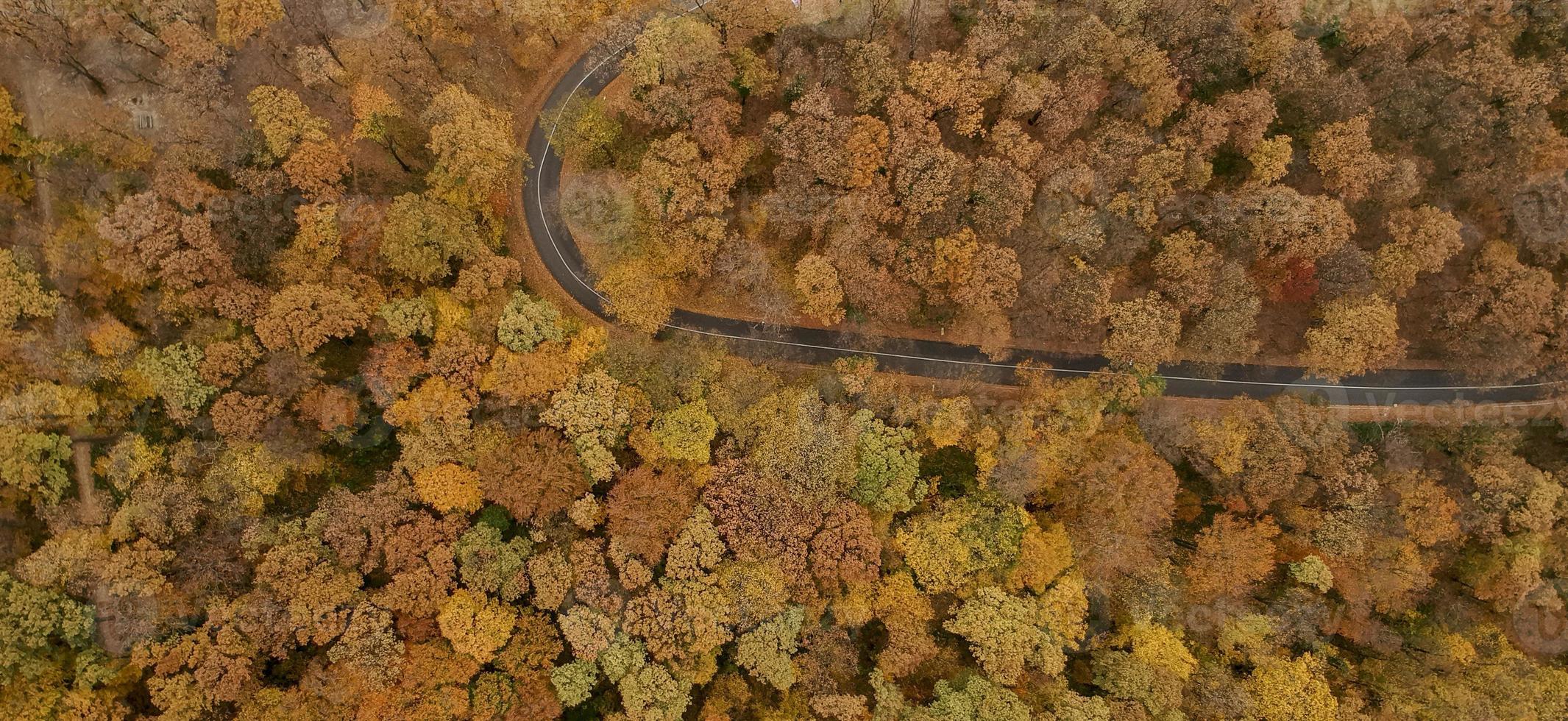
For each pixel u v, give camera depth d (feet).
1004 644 158.10
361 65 157.79
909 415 169.89
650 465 160.45
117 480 146.20
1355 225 168.25
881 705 156.66
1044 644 159.43
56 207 147.43
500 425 155.63
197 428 148.97
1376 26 170.71
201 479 148.87
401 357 150.92
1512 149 173.99
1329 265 172.04
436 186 160.04
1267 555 170.60
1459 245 168.55
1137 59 162.20
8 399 141.28
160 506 143.64
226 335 146.72
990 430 169.27
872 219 165.48
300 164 147.23
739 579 156.76
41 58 146.72
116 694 139.23
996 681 158.40
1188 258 167.43
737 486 160.86
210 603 144.05
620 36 170.71
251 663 141.49
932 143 159.43
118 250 141.79
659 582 158.81
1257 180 171.42
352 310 146.92
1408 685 169.99
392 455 161.48
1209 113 163.32
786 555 158.40
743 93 172.65
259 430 147.54
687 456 158.92
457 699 143.95
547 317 161.17
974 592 166.91
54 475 144.15
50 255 144.25
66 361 142.72
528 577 153.07
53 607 137.90
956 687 159.94
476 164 158.30
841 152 160.15
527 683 150.20
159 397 148.56
